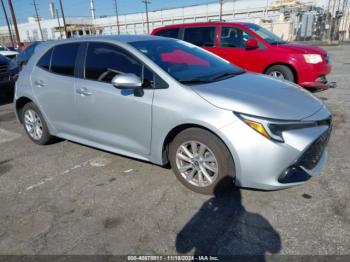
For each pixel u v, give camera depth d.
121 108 3.20
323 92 6.87
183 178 3.05
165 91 2.90
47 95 3.98
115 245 2.36
